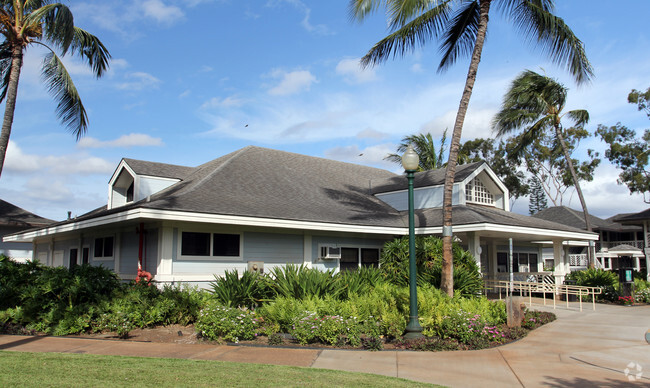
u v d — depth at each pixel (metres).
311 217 15.36
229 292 11.77
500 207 21.78
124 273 15.33
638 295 19.62
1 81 17.50
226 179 16.78
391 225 17.22
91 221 14.14
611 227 41.56
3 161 14.88
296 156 23.19
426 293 11.78
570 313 15.21
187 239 13.68
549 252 45.19
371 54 15.43
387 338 9.88
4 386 5.64
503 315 11.59
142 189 16.77
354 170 25.30
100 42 16.86
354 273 13.38
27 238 20.86
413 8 13.68
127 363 7.14
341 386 6.16
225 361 7.68
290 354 8.45
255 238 15.15
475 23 15.16
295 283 11.77
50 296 11.36
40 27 15.53
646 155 33.88
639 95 33.28
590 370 7.53
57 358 7.41
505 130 26.72
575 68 15.09
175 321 11.38
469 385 6.64
